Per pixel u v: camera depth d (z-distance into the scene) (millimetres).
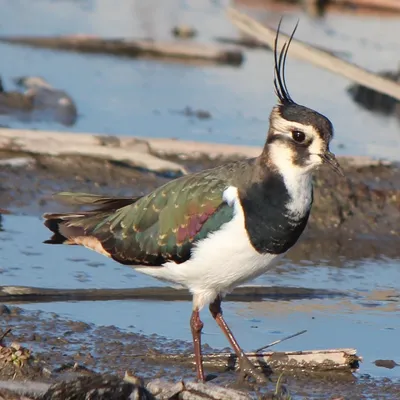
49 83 22906
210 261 10352
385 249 15391
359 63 24641
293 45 18250
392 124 21812
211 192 10352
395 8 31422
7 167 16719
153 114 21094
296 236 10422
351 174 17531
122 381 9500
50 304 12477
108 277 13438
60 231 11234
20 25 28422
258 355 10961
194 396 9719
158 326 11961
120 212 10984
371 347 11578
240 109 22000
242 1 31234
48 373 10195
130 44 26594
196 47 26531
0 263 13641
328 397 10227
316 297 13195
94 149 17078
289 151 10273
